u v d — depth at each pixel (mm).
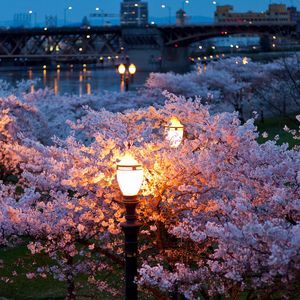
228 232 7258
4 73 135750
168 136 11195
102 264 11273
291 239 6852
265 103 45656
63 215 10453
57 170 11148
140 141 11375
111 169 10078
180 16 121438
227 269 7906
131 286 8453
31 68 157625
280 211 8617
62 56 130375
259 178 9117
